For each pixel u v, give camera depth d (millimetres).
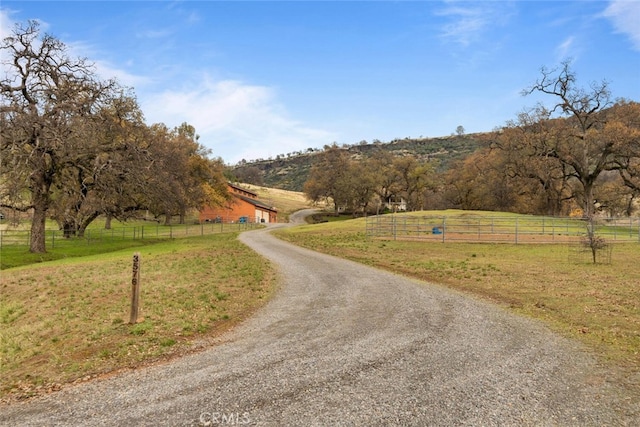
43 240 28531
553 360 6473
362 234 34688
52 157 28078
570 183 55594
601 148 40219
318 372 6008
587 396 5188
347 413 4730
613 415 4695
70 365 6801
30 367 6910
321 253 24625
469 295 11953
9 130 24844
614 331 8062
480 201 66562
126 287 13859
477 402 4996
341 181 86688
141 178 32344
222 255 23766
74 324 9547
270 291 12867
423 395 5191
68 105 26516
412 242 28328
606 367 6184
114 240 38312
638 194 48500
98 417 4840
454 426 4426
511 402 5004
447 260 19906
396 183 87625
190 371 6238
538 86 43750
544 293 11867
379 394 5227
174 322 9141
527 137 43281
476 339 7590
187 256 24078
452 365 6238
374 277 15398
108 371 6430
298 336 7949
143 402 5203
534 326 8523
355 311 9969
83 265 21547
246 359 6684
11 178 25297
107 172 30516
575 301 10750
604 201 52438
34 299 13453
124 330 8625
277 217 99875
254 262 19875
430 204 80000
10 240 33188
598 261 18547
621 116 40219
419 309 10117
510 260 19406
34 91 26766
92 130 27219
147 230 52750
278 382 5672
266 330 8500
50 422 4773
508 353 6801
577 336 7793
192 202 48656
